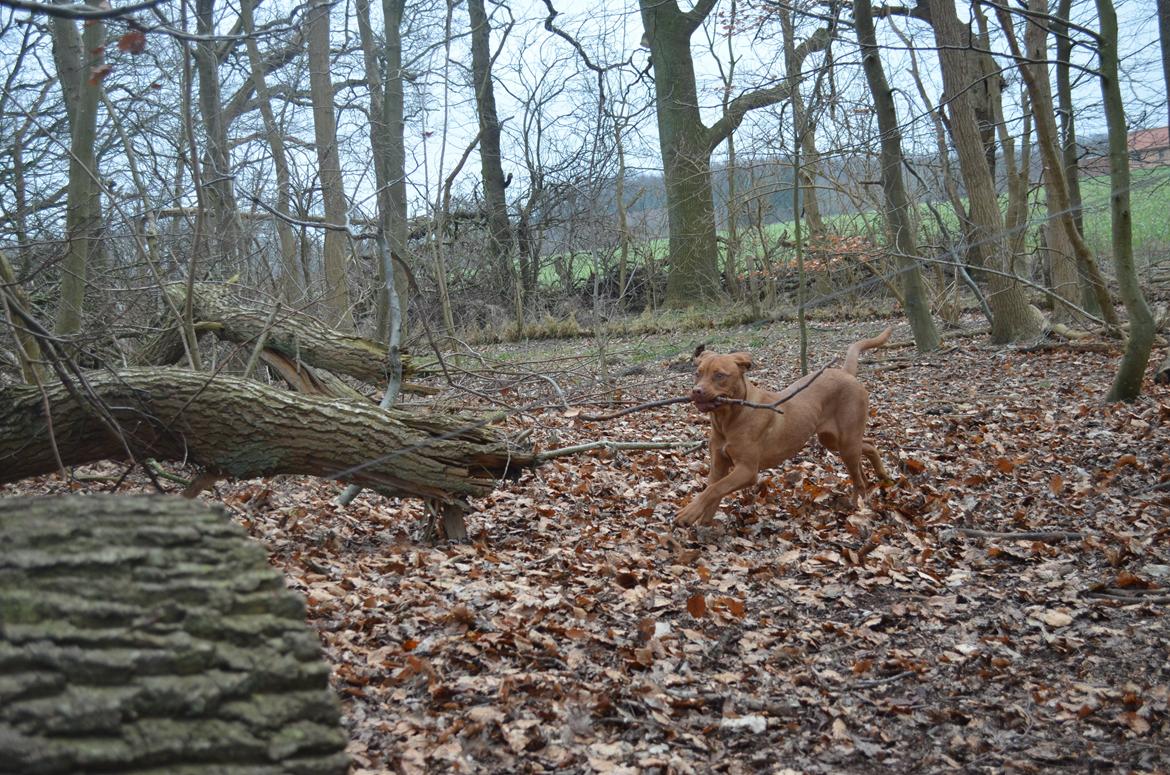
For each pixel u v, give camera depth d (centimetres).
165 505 245
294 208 1345
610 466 909
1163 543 605
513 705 398
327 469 616
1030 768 368
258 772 219
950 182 1900
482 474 657
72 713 203
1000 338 1548
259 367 1213
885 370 1456
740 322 2262
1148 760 370
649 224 2978
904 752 387
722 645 481
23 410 572
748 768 371
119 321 1043
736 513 729
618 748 375
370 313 1509
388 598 518
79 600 216
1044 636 484
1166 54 1034
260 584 240
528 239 2416
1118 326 1317
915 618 523
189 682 219
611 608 524
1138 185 555
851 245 2008
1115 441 873
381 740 369
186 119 706
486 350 1964
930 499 736
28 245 716
